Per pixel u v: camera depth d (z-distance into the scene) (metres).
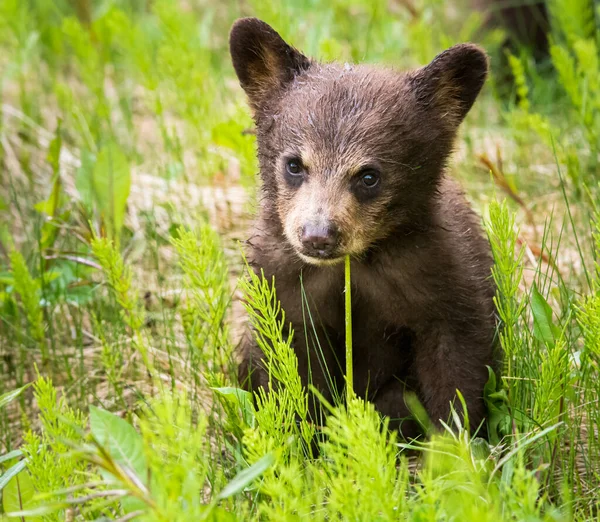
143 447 6.72
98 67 18.27
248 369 10.38
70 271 12.30
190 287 10.61
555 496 8.66
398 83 9.80
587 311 8.80
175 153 14.95
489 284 10.42
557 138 14.41
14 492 7.88
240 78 10.52
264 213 10.02
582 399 9.49
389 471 6.69
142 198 14.46
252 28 10.26
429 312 9.74
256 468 6.49
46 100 18.31
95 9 21.22
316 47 17.28
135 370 11.48
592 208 12.73
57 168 12.59
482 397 9.73
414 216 9.62
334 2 18.88
